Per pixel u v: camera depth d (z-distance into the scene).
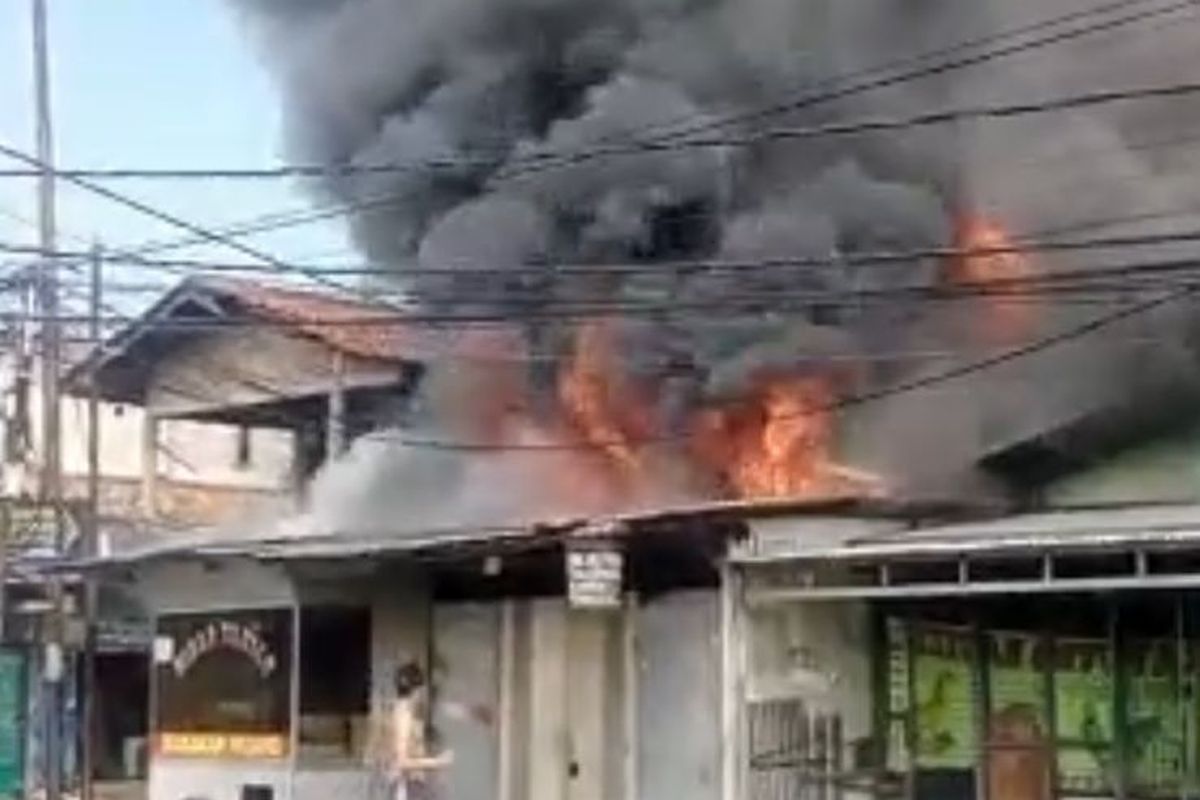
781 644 13.41
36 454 22.31
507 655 14.98
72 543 19.77
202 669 16.89
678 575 13.88
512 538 13.61
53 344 19.47
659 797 13.75
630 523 13.14
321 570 15.52
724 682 13.12
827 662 13.74
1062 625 14.34
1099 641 14.20
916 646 14.26
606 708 14.23
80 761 19.97
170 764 16.98
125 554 17.34
